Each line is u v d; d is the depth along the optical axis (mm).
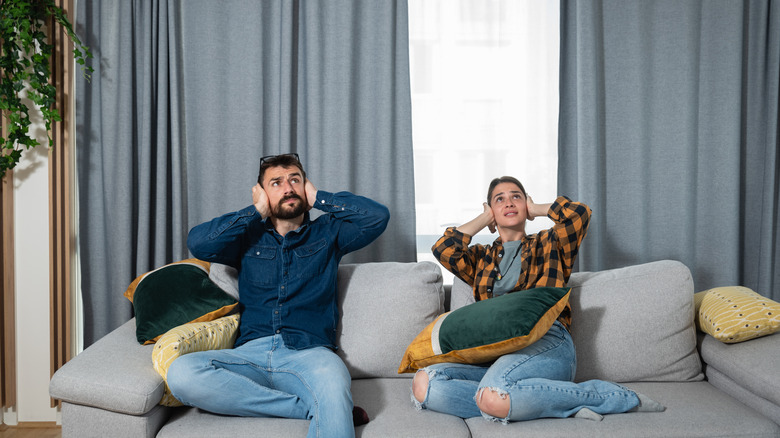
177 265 2199
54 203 2641
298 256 2172
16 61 2498
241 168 2764
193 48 2723
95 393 1690
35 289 2668
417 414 1817
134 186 2744
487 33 2770
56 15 2523
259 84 2727
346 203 2203
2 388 2658
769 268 2729
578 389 1766
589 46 2666
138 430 1700
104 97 2684
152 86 2717
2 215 2637
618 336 2072
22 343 2678
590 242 2725
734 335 1915
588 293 2146
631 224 2773
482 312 1867
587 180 2695
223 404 1758
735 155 2697
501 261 2219
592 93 2674
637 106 2736
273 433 1687
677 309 2092
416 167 2828
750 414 1762
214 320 2045
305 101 2754
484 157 2807
